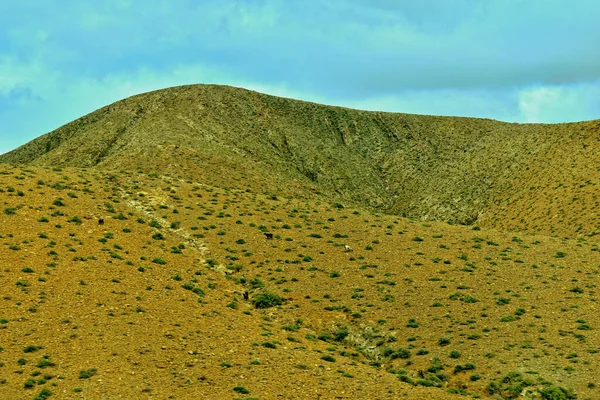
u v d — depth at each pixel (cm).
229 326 3272
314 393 2402
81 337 2772
